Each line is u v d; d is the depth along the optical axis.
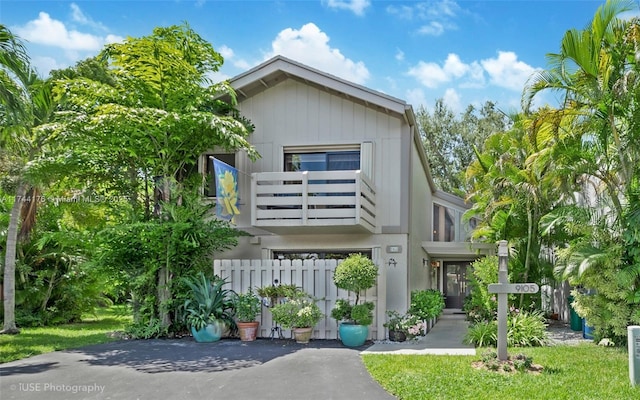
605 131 10.58
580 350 9.95
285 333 11.80
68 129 12.05
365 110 13.55
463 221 17.42
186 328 12.27
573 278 10.33
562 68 10.47
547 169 12.48
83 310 17.14
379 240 13.20
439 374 7.68
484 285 13.59
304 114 13.90
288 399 6.57
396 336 11.29
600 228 10.90
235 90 13.85
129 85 12.69
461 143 33.62
